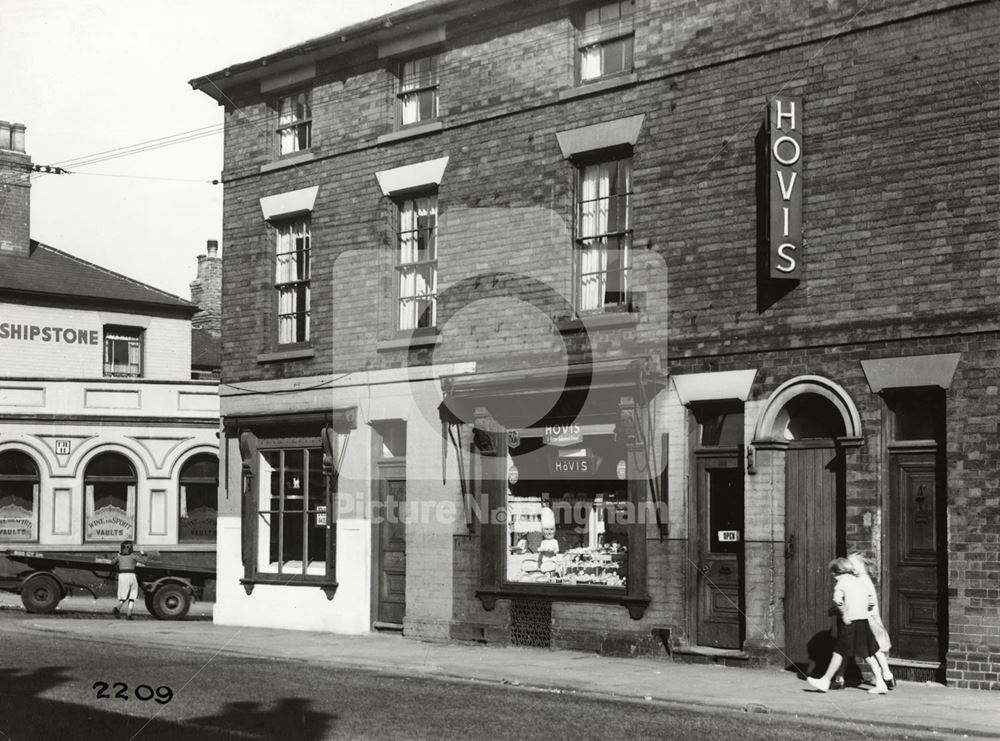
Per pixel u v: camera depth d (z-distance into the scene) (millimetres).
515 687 12750
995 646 12125
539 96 16250
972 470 12391
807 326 13695
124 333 33688
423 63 17984
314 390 18531
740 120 14367
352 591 17953
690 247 14734
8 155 32375
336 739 9633
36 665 14609
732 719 10664
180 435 30484
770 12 14141
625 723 10359
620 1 15844
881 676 12039
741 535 14391
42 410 29344
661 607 14750
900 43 13117
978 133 12555
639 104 15266
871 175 13266
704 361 14547
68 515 29312
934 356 12719
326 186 18688
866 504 13141
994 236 12398
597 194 15867
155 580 23094
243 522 19469
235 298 19844
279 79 19484
